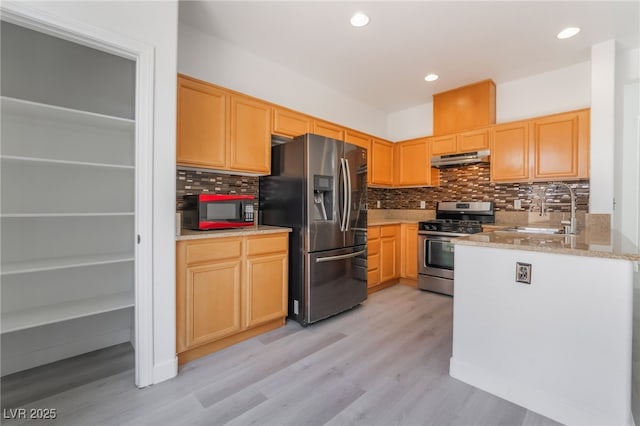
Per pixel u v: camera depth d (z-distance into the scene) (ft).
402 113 15.17
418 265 12.30
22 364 6.19
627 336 4.35
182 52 8.12
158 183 5.74
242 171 8.68
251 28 8.27
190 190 8.50
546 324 5.00
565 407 4.78
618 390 4.41
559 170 9.95
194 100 7.53
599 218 8.22
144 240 5.57
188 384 5.71
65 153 6.57
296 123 10.11
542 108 10.94
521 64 10.26
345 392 5.48
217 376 5.98
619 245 5.08
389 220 13.82
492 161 11.37
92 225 6.97
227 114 8.20
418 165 13.60
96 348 7.11
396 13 7.55
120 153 7.29
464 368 5.85
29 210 6.18
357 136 12.53
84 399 5.24
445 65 10.40
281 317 8.48
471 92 12.07
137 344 5.57
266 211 9.72
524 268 5.21
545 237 6.33
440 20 7.84
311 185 8.49
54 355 6.57
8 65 5.97
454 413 4.95
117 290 7.36
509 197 11.76
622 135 9.57
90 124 6.62
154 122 5.65
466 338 5.86
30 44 6.19
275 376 5.98
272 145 10.05
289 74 10.79
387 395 5.40
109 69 7.13
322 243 8.75
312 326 8.57
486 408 5.10
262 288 7.89
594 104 8.93
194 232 7.16
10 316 5.60
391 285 13.03
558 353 4.89
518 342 5.27
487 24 7.97
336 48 9.34
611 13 7.41
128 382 5.76
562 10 7.34
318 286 8.63
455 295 6.02
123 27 5.23
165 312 5.87
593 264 4.60
